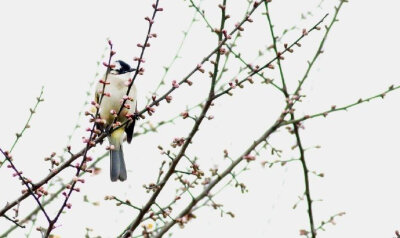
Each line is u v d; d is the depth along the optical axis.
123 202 9.07
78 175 8.27
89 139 8.55
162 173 9.81
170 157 9.27
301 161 10.13
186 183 9.77
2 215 8.72
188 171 9.78
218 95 9.34
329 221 9.66
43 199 10.20
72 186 8.08
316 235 9.62
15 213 8.70
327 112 10.23
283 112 10.41
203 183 9.99
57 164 9.09
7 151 8.57
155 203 9.16
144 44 9.05
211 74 9.42
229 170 9.95
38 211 10.10
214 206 9.62
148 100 10.44
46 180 8.95
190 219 9.55
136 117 9.68
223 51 9.41
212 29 9.57
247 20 9.46
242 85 9.37
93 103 8.74
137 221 9.17
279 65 10.90
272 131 10.38
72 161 9.11
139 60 9.15
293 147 10.21
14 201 8.80
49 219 8.02
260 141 10.31
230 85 9.35
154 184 9.18
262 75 10.84
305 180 10.05
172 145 9.35
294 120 10.24
